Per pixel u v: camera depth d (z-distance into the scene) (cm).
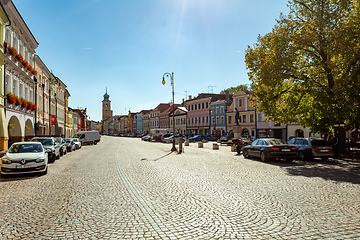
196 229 509
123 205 686
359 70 1677
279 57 1905
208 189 869
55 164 1641
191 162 1694
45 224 548
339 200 709
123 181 1030
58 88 5050
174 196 778
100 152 2714
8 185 974
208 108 7062
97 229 515
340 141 2069
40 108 3441
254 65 2145
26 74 2644
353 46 1655
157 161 1773
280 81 2005
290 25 1959
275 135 5097
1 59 1975
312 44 1994
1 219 583
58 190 877
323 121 2139
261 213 603
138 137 9975
